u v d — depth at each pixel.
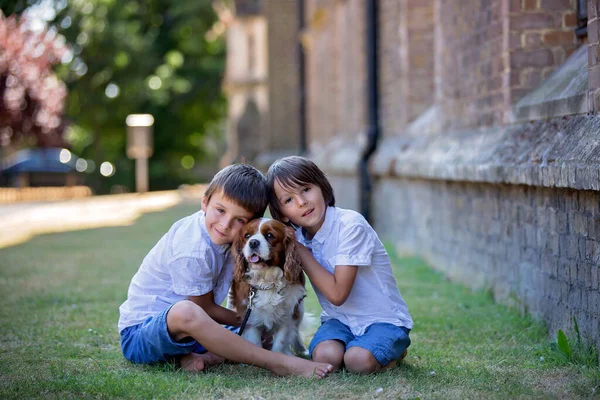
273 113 29.38
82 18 39.59
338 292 4.73
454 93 9.38
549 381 4.55
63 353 5.33
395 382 4.47
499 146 7.12
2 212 22.36
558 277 5.70
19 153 40.66
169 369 4.85
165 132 45.25
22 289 8.37
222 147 62.00
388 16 14.03
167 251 4.99
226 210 4.73
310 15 25.33
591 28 5.27
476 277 8.14
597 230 4.93
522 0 7.16
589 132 5.12
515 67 7.21
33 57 26.50
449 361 5.11
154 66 42.88
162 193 37.94
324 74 22.72
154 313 5.00
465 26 8.77
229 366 4.95
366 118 16.03
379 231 14.45
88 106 41.47
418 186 11.12
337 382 4.47
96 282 8.92
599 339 4.90
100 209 23.53
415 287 8.51
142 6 43.72
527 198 6.45
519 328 6.15
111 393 4.23
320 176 4.89
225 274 5.10
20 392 4.28
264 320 4.95
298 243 4.83
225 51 46.22
